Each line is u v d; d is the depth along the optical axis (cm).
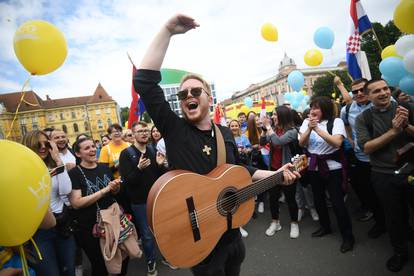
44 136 231
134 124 310
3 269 132
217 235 156
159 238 131
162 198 134
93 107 6512
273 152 362
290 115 355
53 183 224
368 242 303
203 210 149
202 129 169
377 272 248
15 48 222
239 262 179
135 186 297
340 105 573
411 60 233
